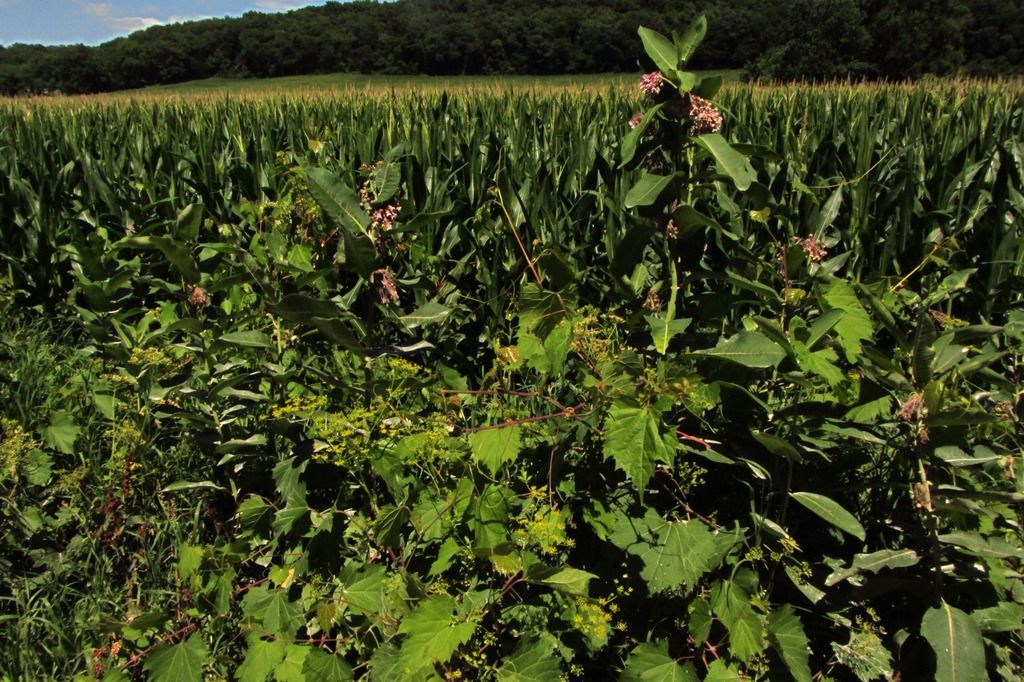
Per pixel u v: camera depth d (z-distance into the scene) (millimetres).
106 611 2539
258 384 2967
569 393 2564
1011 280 3469
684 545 2029
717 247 3664
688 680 1917
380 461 2152
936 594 2012
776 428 2277
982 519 2062
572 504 2287
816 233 3602
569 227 4652
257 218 3373
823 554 2307
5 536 2760
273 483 2910
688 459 2357
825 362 2053
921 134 7348
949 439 1936
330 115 12812
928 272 4402
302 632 2242
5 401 3480
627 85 18516
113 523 2752
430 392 2359
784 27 48656
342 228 2479
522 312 2209
